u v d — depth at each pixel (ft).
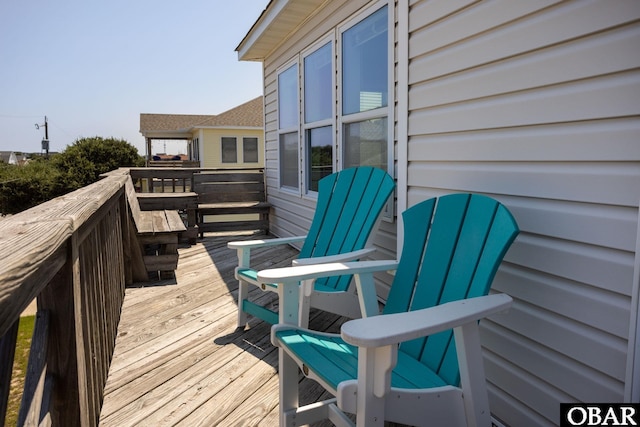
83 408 4.24
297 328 5.40
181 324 9.10
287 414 5.11
